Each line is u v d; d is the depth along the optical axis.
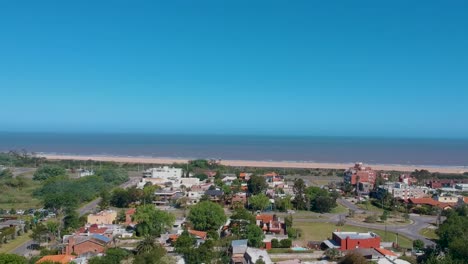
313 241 154.88
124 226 171.62
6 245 148.38
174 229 163.62
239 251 130.88
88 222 178.00
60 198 198.12
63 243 143.00
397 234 170.25
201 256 123.38
